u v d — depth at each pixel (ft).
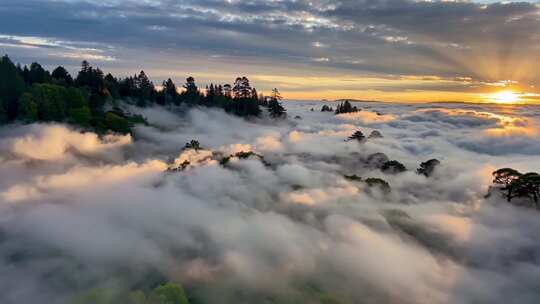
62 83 353.31
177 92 496.64
